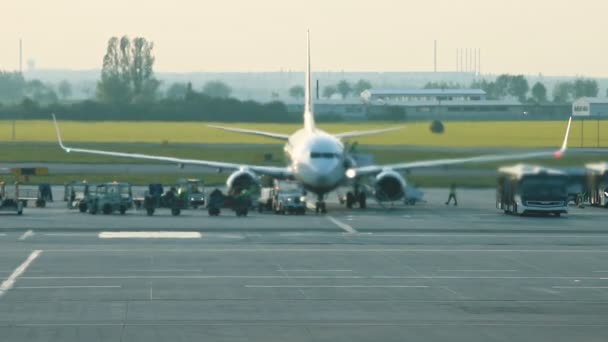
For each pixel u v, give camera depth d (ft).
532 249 478.59
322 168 653.30
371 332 286.46
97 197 649.61
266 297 343.87
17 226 564.71
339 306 327.47
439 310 321.52
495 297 346.54
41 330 286.46
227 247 477.36
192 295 346.74
